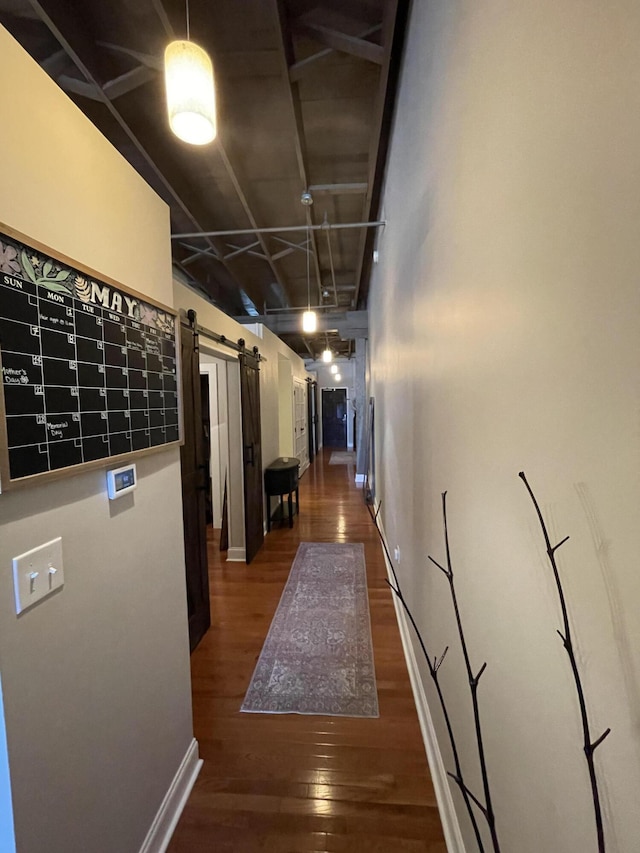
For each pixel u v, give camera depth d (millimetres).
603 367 495
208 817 1354
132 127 2432
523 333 716
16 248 762
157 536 1324
